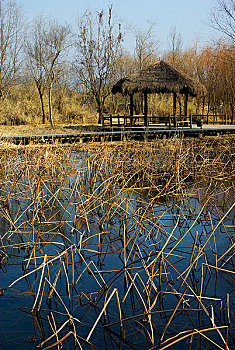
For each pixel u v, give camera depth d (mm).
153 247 4531
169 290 3531
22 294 3490
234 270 3924
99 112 25047
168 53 35406
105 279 3752
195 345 2803
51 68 24734
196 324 3061
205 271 3914
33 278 3787
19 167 6941
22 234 4883
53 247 4582
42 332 2959
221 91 29609
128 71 30812
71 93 34469
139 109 28953
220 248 4508
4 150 8578
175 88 17391
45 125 22969
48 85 27594
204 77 31344
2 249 4492
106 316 3158
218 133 15688
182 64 32906
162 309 3266
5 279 3758
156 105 26031
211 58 29391
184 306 3283
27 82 29359
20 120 23672
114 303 3348
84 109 28750
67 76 31969
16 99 27547
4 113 23500
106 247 4598
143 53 30578
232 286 3588
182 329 2998
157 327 3025
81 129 19891
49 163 6945
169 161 7641
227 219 5488
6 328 2992
